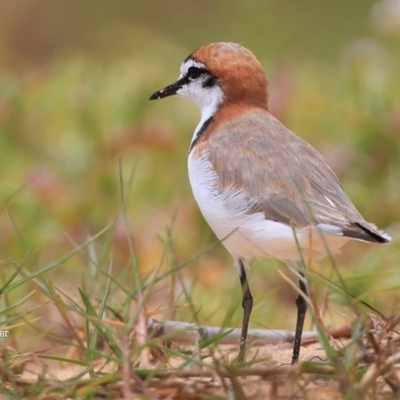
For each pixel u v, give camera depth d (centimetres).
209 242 1384
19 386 732
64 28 2370
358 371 715
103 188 1486
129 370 698
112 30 2203
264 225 891
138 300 816
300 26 2183
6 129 1686
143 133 1556
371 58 1717
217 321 1092
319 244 870
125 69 1823
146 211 1430
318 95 1669
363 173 1489
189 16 2345
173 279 958
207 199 938
